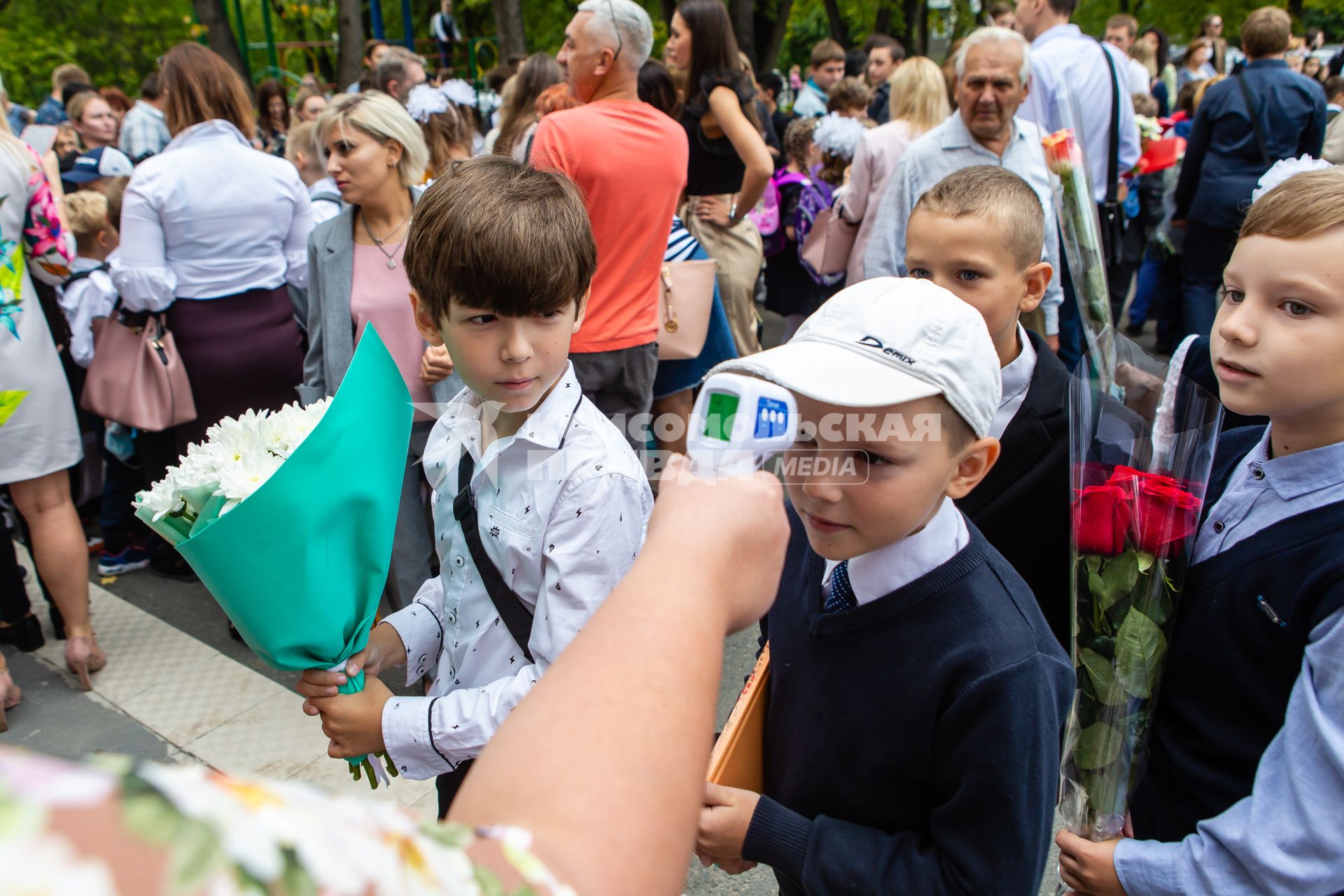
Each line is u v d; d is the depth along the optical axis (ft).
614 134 8.63
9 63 46.78
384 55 17.72
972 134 9.86
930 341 3.36
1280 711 3.76
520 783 1.74
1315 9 62.95
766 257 16.58
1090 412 4.46
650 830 1.71
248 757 8.18
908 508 3.40
